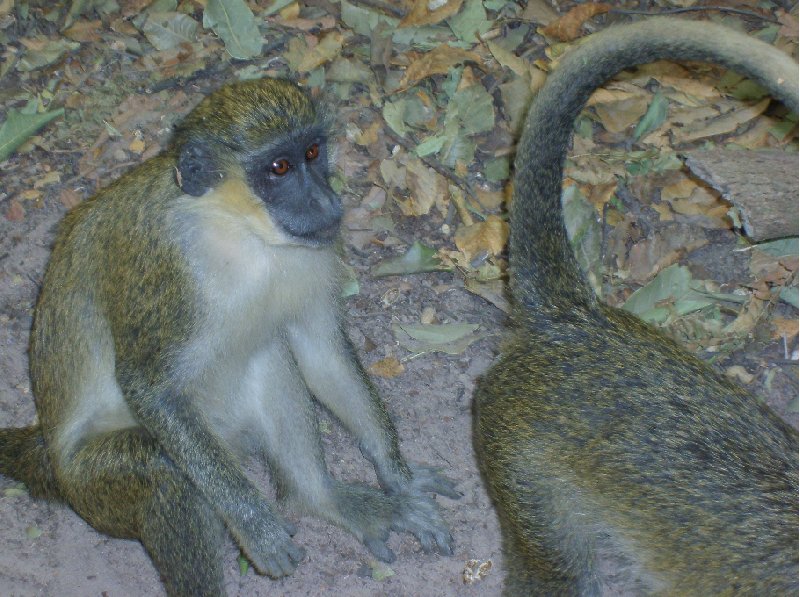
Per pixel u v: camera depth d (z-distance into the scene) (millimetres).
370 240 2088
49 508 1890
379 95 2205
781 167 1962
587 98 1756
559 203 1779
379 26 2273
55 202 2119
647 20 1729
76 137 2180
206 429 1796
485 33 2254
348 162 2146
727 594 1670
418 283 2057
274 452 1871
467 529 1873
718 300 2012
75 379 1821
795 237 2027
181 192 1760
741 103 2178
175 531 1766
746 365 1967
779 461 1676
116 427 1831
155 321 1771
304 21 2277
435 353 2004
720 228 2068
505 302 2023
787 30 2236
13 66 2242
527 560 1763
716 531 1669
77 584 1842
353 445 1948
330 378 1879
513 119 2172
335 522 1870
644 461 1691
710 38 1710
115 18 2299
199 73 2236
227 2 2252
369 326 2025
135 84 2229
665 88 2201
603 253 2059
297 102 1752
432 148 2146
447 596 1830
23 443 1886
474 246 2070
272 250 1789
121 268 1779
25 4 2297
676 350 1743
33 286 2053
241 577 1851
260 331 1829
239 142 1735
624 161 2131
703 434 1688
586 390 1722
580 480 1713
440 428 1947
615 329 1756
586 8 2254
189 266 1765
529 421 1732
